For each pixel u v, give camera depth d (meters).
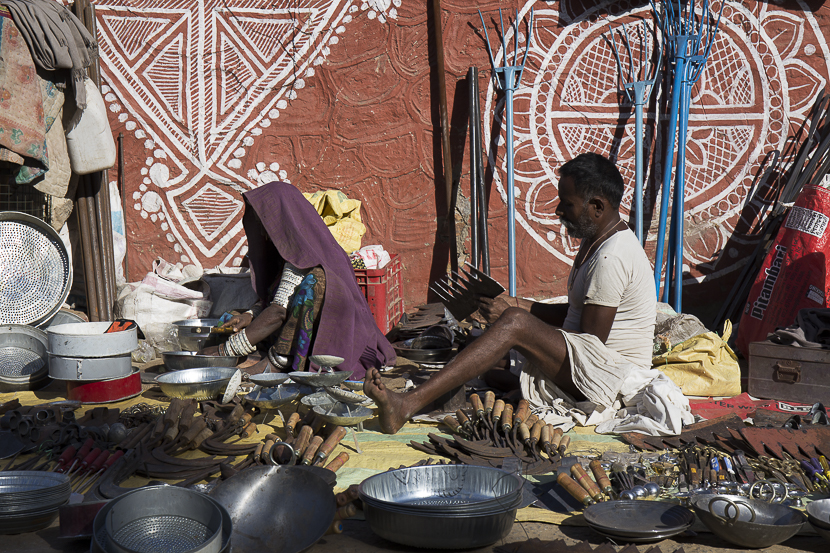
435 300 5.35
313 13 5.13
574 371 3.09
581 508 2.20
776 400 3.56
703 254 5.28
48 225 4.19
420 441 2.88
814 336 3.62
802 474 2.40
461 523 1.83
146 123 5.20
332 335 3.65
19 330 3.89
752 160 5.19
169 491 1.82
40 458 2.55
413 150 5.24
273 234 3.90
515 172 5.25
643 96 5.06
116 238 5.21
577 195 3.15
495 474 2.11
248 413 3.08
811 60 5.07
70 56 4.21
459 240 5.30
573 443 2.85
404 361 4.46
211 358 3.69
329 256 3.93
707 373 3.66
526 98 5.18
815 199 4.30
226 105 5.21
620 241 3.13
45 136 4.20
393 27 5.14
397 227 5.31
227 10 5.13
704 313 5.31
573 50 5.13
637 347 3.25
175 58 5.15
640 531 1.87
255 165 5.26
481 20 5.13
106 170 5.01
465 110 5.20
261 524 1.94
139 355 4.52
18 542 1.92
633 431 2.93
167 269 5.14
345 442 2.87
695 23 5.09
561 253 5.30
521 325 2.99
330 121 5.22
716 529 1.94
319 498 1.97
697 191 5.24
